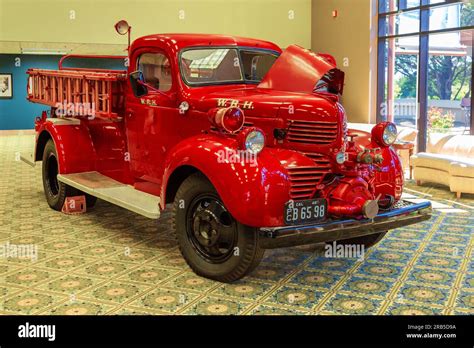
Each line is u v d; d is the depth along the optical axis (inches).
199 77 165.8
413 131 335.6
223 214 135.4
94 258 159.0
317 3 569.3
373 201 134.3
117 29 189.5
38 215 211.6
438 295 130.2
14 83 589.9
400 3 458.3
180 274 145.3
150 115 172.2
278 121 141.9
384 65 484.7
